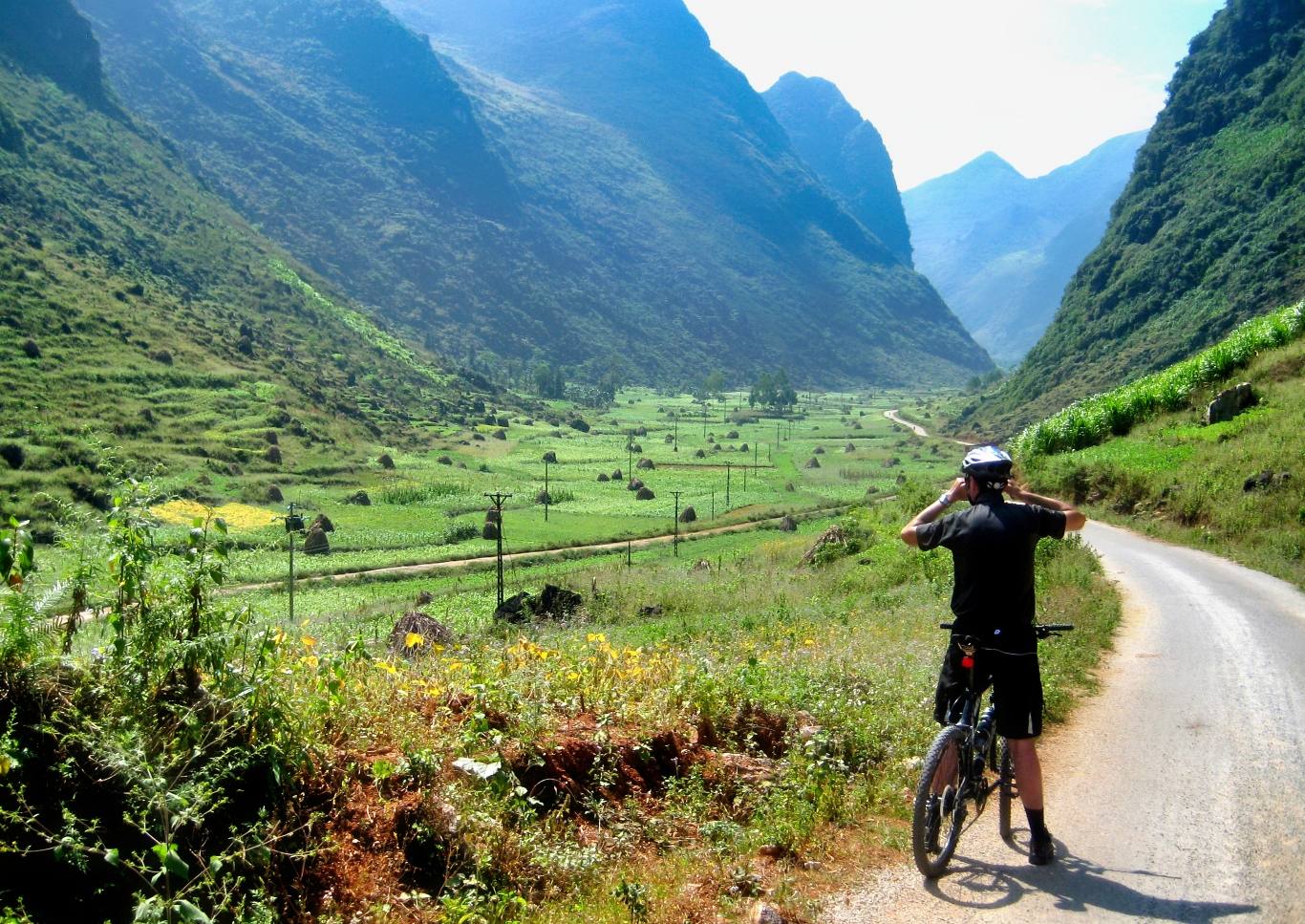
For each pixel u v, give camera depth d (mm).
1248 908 4371
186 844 3818
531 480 107875
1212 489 21406
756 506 90312
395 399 151750
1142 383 36750
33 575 4203
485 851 4336
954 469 114875
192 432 89250
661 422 197875
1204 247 100562
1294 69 110062
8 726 3713
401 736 5020
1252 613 12062
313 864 4039
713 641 13703
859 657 9484
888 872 4828
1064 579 14398
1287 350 31203
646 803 5383
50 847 3463
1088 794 5922
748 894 4504
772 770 6023
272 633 5051
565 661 7230
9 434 68750
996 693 4898
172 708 4172
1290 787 5891
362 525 73438
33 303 100938
